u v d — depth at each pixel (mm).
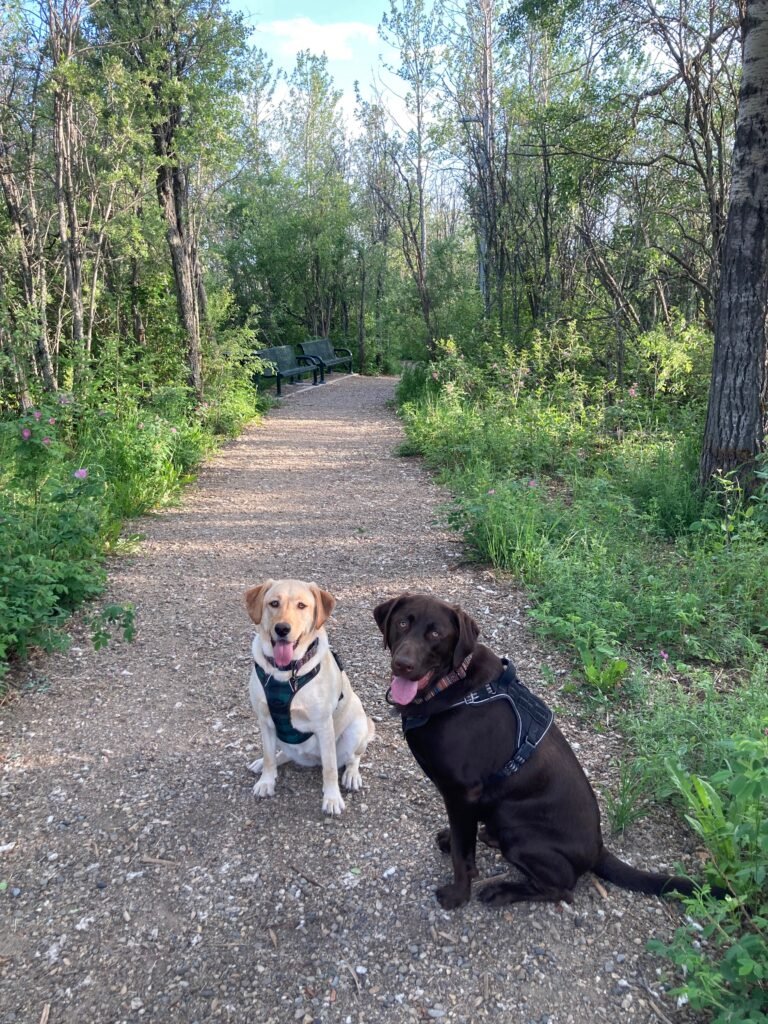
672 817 3264
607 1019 2350
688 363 11438
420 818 3373
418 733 2775
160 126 12414
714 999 2166
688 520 6863
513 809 2723
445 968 2561
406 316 23172
